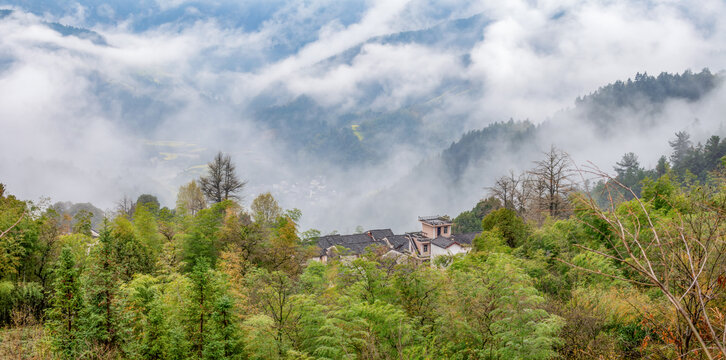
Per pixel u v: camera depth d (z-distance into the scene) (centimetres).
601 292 1507
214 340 1396
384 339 1327
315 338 1365
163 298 1672
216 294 1484
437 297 1611
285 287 1569
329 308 1489
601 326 1262
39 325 1800
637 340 1121
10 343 1434
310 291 1714
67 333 1418
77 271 1533
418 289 1647
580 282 1816
